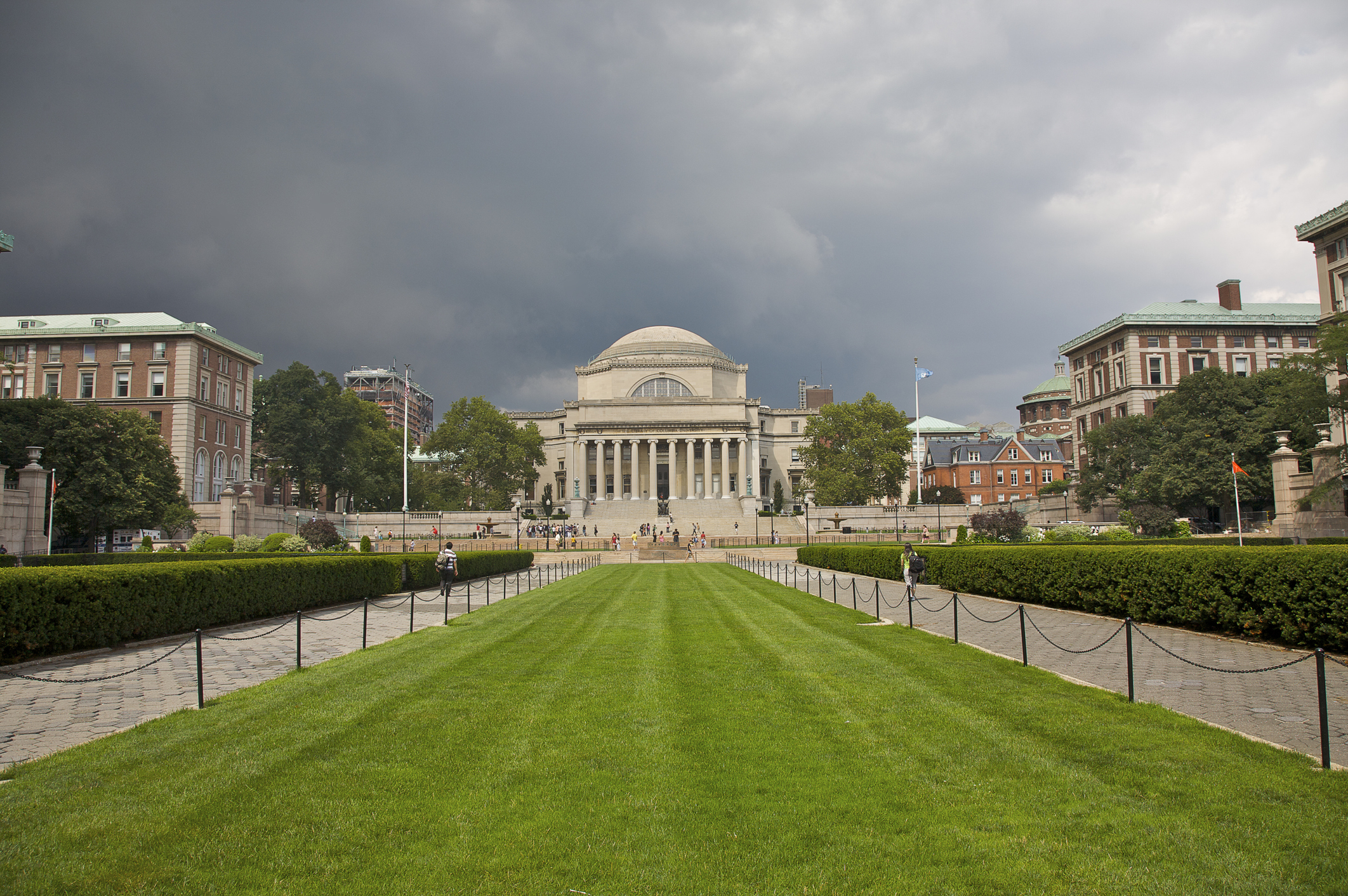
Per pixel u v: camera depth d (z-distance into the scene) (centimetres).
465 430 11344
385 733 1159
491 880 709
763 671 1609
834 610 2803
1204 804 860
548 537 9462
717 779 957
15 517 4831
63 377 9162
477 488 11438
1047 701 1322
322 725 1209
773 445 14388
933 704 1314
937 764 1009
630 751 1065
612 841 787
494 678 1561
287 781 958
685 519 10744
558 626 2398
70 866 733
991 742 1094
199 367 9356
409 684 1502
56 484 5972
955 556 3478
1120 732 1130
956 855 753
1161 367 10081
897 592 3491
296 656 1912
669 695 1393
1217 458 6988
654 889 694
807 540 8925
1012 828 814
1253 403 7244
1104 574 2384
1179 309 10644
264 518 7906
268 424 9406
